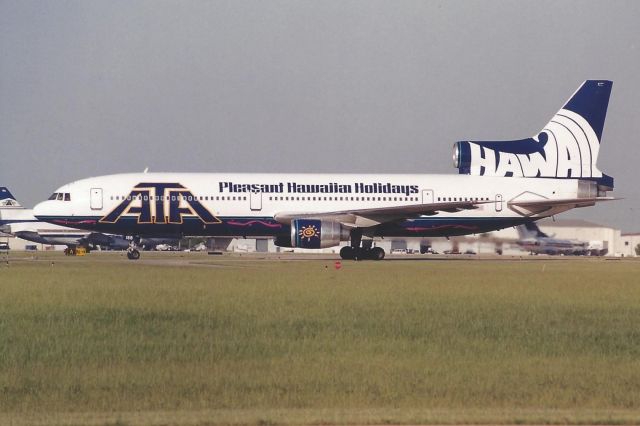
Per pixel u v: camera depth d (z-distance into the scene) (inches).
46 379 3159.5
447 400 2906.0
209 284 6363.2
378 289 6107.3
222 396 2935.5
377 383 3115.2
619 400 2915.8
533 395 2972.4
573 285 6771.7
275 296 5536.4
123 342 3823.8
